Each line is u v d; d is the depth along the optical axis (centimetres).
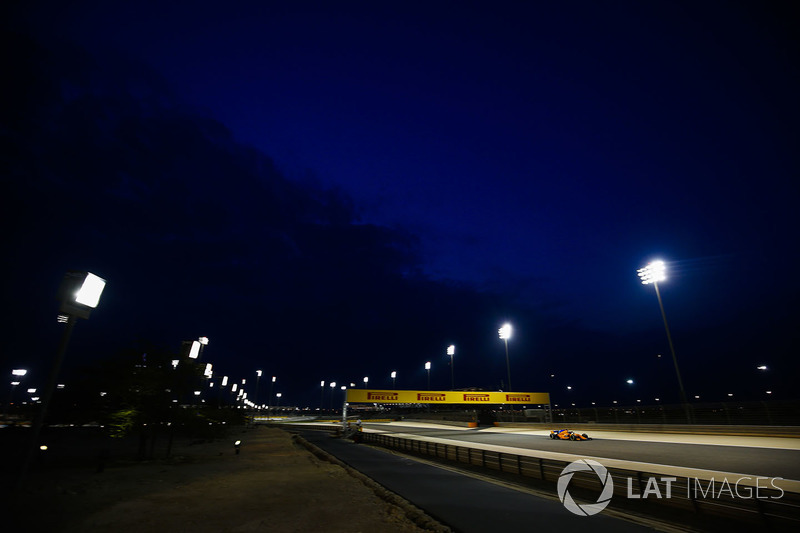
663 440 3378
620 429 4422
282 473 2134
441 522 1095
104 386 2620
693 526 1027
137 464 2500
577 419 5966
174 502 1408
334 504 1372
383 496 1470
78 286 944
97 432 5012
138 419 2592
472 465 2305
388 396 5691
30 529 1038
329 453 3362
